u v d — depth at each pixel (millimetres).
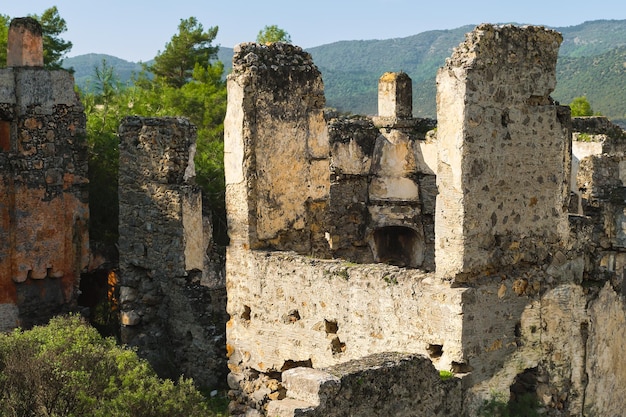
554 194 12984
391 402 10812
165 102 30469
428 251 27156
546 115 12758
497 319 12266
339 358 13195
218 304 18578
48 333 14906
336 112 28484
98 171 23234
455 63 11836
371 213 27266
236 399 14891
